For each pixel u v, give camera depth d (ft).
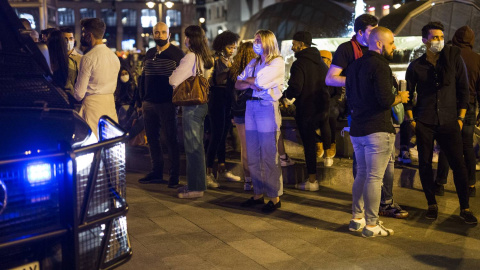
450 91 17.34
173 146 23.02
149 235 16.29
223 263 13.93
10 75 10.05
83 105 19.04
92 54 18.62
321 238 16.01
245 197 21.25
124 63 32.65
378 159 15.49
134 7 253.24
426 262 13.91
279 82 18.07
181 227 17.16
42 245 8.99
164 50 22.66
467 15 41.86
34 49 10.67
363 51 17.30
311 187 21.89
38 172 8.69
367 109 15.34
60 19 248.11
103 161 9.71
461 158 17.47
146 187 23.25
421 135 17.78
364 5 65.16
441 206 19.39
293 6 107.65
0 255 8.66
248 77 18.31
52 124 9.67
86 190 9.37
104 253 9.73
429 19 43.42
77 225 9.05
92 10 251.39
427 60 17.52
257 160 19.44
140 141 28.96
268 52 18.01
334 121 23.52
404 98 15.61
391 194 18.34
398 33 43.91
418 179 21.93
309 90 20.95
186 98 19.94
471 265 13.66
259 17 114.01
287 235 16.33
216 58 22.36
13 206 8.45
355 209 16.69
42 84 10.41
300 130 21.54
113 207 9.98
